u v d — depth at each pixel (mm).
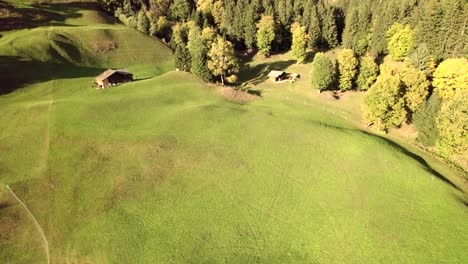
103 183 50750
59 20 131000
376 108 73812
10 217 44844
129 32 125250
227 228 44375
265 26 122250
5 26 113562
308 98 92188
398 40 104000
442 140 64938
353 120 80750
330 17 126000
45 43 101938
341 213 47281
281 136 65625
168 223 44625
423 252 41094
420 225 45031
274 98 90375
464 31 91062
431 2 100688
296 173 55656
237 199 49438
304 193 51219
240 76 111062
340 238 43312
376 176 55000
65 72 96625
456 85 75375
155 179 52156
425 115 69750
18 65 89625
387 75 76625
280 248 41875
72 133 60406
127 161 55312
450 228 44469
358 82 93188
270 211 47500
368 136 68250
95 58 109375
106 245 41344
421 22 98375
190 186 51344
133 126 65000
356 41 117000
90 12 144125
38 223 44344
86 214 45625
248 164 57188
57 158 54812
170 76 89500
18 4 130625
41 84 84125
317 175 55312
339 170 56562
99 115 67125
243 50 135500
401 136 74312
